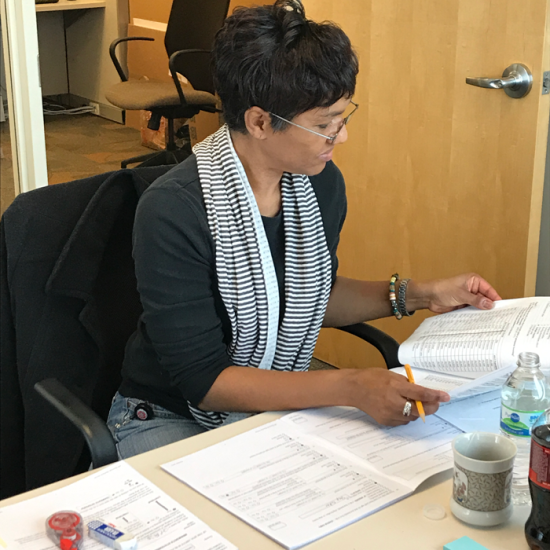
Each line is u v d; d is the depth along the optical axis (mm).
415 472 984
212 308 1278
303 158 1232
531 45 1832
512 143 1948
